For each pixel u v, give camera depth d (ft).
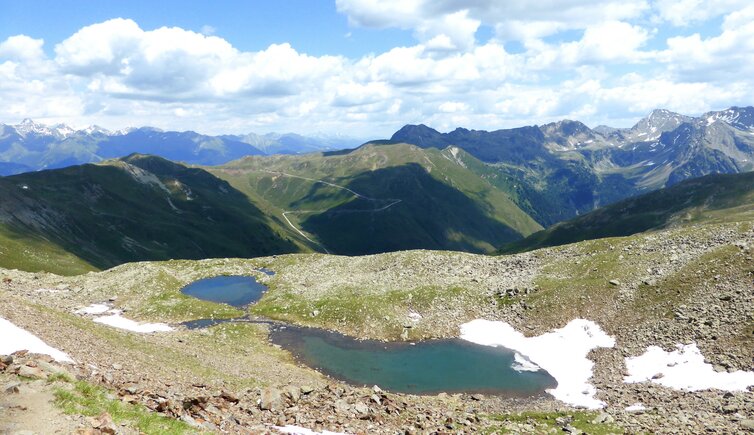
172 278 352.08
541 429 115.96
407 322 258.98
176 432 67.87
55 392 68.85
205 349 195.72
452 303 274.16
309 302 292.40
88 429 58.65
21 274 343.46
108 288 318.24
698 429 107.55
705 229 267.59
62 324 137.08
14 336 99.14
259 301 313.32
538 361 209.05
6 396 65.10
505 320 251.19
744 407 124.16
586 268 271.28
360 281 325.62
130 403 76.89
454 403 157.38
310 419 98.99
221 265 410.52
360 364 212.02
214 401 97.45
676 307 204.54
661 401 145.89
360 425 101.40
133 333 185.98
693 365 166.30
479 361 213.05
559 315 237.45
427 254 355.15
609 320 219.61
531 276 286.87
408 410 122.11
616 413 134.21
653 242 274.98
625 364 184.75
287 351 228.02
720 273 212.02
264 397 104.78
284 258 427.33
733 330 174.19
